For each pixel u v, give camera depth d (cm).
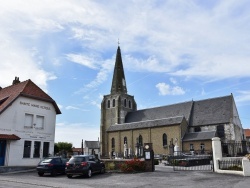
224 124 5312
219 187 1172
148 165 2091
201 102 6144
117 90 7938
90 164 1814
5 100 2852
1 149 2514
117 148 6650
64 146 6322
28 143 2736
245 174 1578
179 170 2164
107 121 7538
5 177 1838
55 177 1844
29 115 2797
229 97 5703
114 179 1627
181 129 5516
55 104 3045
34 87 2967
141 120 6906
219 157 1908
